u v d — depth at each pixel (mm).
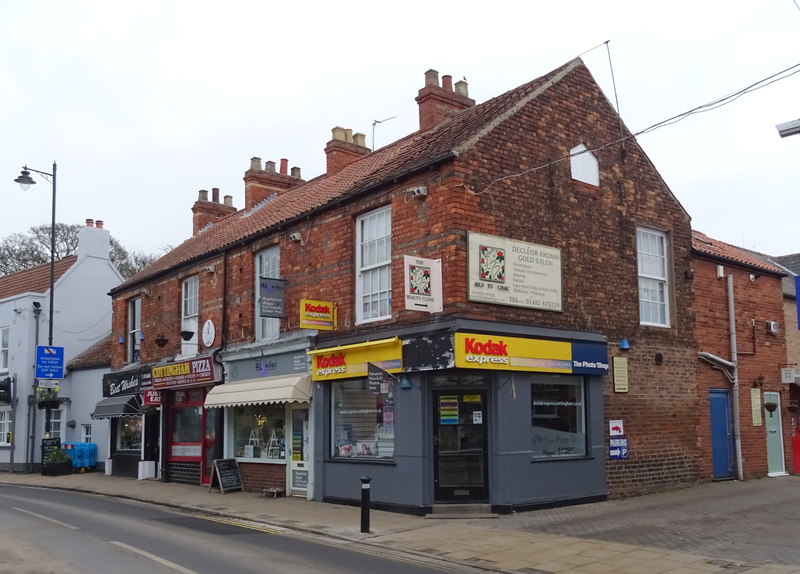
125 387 23641
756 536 10398
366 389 14492
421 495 12703
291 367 16391
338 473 14734
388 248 14492
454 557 9562
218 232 22469
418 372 12922
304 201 18391
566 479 13609
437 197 13195
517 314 13414
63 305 28375
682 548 9719
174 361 20844
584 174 15188
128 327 24672
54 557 9539
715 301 17656
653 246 16547
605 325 14930
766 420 18406
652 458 15344
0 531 11875
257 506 14805
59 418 27875
